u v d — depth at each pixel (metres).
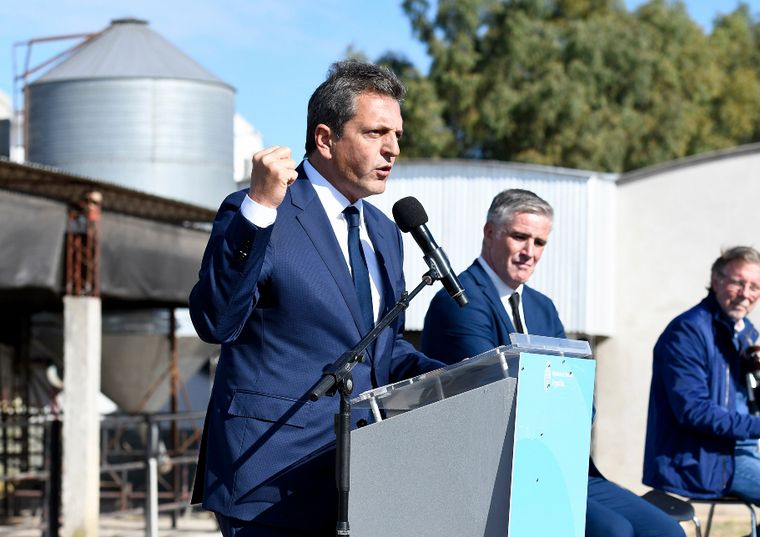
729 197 13.86
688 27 28.44
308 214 3.35
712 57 29.30
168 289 10.63
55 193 9.77
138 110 16.92
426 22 26.50
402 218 3.37
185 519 12.15
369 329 3.38
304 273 3.28
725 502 5.24
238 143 20.33
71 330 9.55
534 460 2.97
